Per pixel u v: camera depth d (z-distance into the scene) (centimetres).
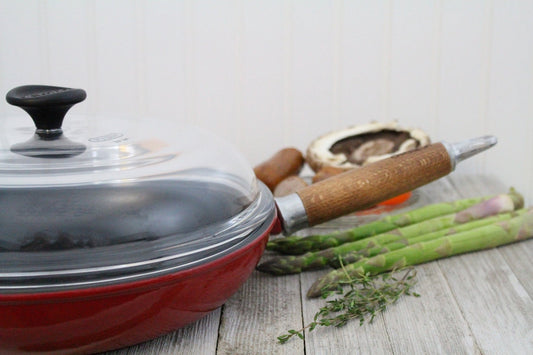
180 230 72
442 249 110
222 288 78
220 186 79
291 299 97
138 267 69
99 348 75
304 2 185
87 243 68
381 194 107
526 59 187
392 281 104
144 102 194
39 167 73
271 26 187
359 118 193
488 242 115
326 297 96
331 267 109
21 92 79
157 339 85
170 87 193
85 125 88
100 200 70
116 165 75
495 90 190
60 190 70
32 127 86
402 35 186
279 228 104
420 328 89
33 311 66
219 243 75
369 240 111
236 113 194
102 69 191
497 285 102
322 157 155
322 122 193
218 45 189
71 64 190
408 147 157
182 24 188
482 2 183
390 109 192
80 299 66
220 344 84
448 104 191
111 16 187
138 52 190
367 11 185
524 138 194
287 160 153
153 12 187
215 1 186
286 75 190
